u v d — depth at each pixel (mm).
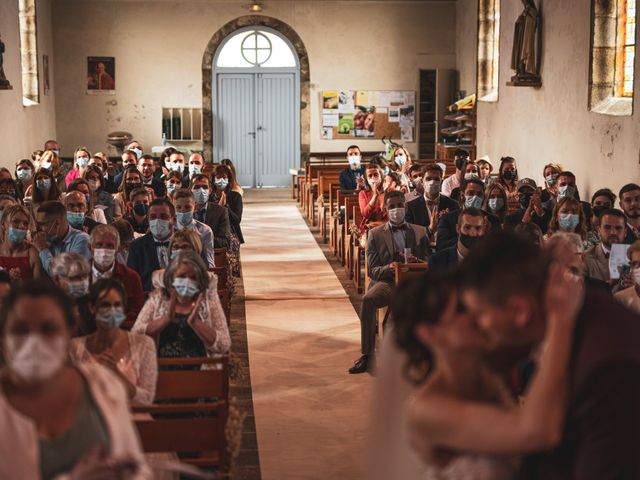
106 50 22438
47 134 21422
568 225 7559
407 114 22906
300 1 22562
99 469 2391
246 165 23219
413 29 22672
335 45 22703
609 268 6109
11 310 2539
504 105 17609
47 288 2582
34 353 2490
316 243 14219
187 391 4648
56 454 2590
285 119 23109
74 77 22422
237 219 11227
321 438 6008
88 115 22562
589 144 13125
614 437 2221
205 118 22797
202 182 9688
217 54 22766
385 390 2818
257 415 6461
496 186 9266
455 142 21094
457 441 2270
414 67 22781
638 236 8000
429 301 2443
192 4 22469
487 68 19734
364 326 7461
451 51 22672
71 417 2604
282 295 10414
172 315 5281
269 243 14211
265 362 7766
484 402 2393
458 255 7027
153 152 22250
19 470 2535
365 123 22922
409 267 7453
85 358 4438
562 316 2209
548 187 11836
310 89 22797
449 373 2391
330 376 7359
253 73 22875
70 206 7973
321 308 9789
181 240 6301
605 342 2258
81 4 22266
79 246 7000
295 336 8617
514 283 2252
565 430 2305
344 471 5445
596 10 12820
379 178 11109
